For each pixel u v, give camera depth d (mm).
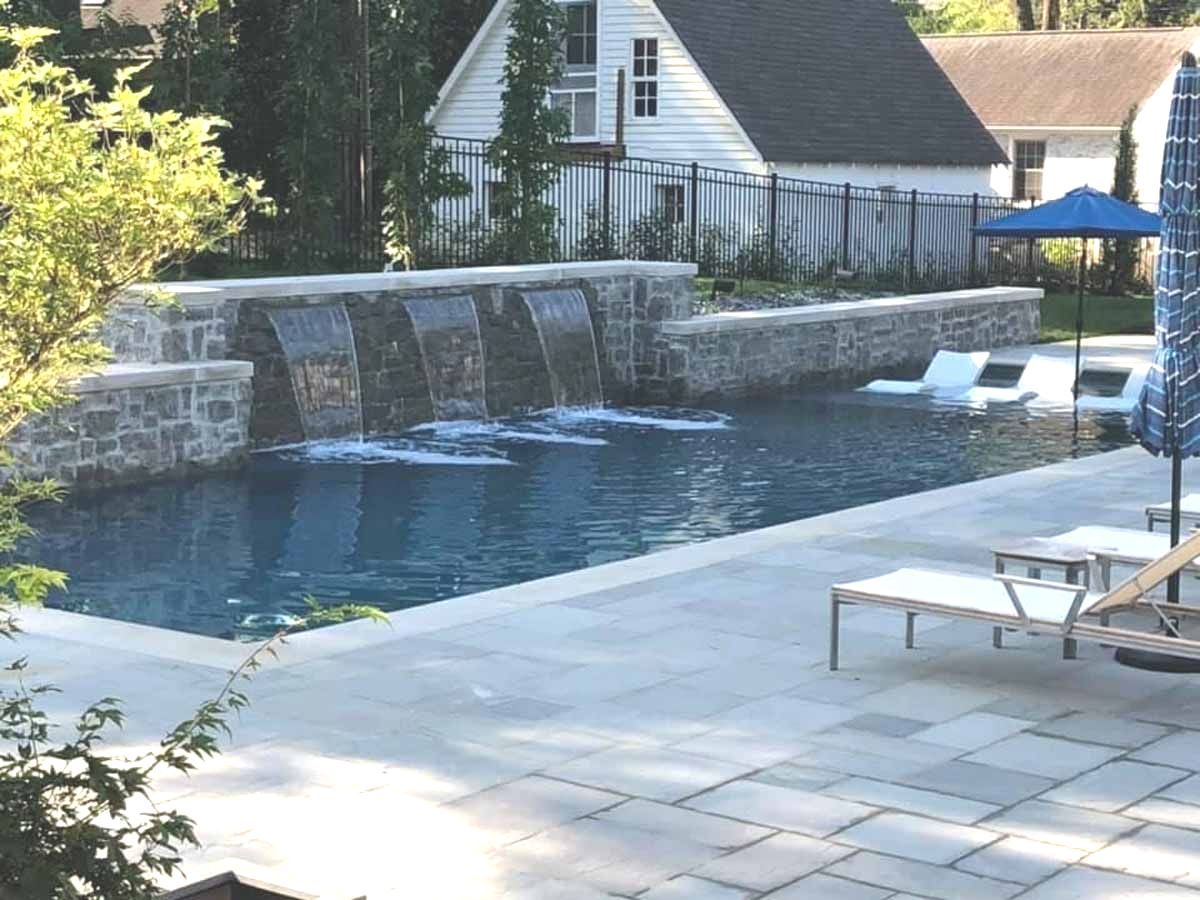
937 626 8547
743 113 31000
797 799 5867
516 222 23031
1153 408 7969
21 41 3232
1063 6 66438
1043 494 12680
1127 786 6062
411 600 9883
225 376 14281
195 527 11945
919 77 36656
